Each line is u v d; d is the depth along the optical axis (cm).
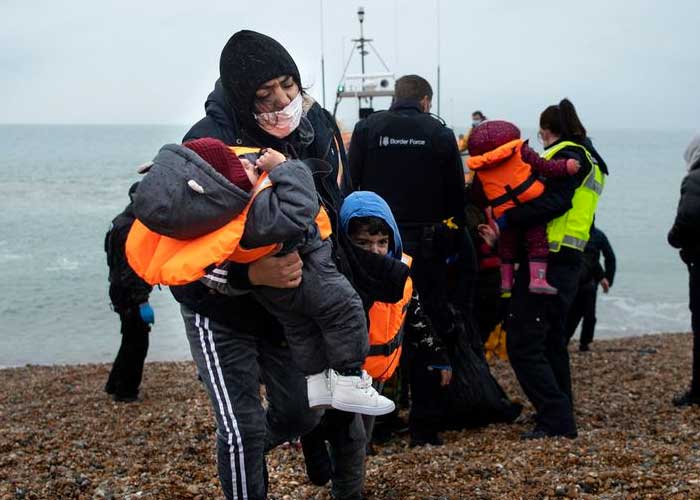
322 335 349
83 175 6228
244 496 352
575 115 672
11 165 7844
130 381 916
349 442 425
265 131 353
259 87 340
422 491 514
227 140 354
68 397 994
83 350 1560
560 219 649
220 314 342
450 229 611
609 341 1453
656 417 773
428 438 648
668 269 2588
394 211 606
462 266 663
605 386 966
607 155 15688
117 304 884
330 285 337
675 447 614
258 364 371
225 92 350
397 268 374
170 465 614
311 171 351
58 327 1741
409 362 638
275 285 327
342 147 400
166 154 311
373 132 613
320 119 382
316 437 418
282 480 554
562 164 618
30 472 613
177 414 823
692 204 753
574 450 602
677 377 1028
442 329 620
